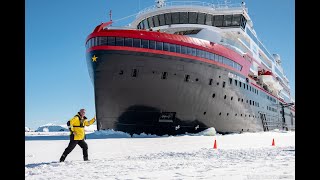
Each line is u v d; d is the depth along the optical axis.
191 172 6.92
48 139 28.59
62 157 10.36
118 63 29.36
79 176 6.69
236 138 26.45
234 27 41.59
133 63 29.44
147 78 29.89
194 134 32.94
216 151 13.34
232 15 41.28
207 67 33.12
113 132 30.81
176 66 30.84
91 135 29.95
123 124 31.28
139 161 9.80
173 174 6.66
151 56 29.77
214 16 41.53
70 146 10.38
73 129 10.51
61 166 8.69
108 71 29.64
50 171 7.62
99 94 30.91
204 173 6.65
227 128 37.22
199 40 32.97
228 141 22.45
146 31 30.11
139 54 29.44
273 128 54.81
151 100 30.50
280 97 63.69
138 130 31.25
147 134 31.48
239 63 38.41
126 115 30.80
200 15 40.44
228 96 36.41
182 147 17.23
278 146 16.64
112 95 30.36
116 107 30.73
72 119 10.51
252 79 43.56
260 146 16.98
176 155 11.88
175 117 31.94
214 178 5.81
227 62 35.78
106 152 14.34
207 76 33.25
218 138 26.34
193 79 32.06
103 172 7.28
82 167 8.39
